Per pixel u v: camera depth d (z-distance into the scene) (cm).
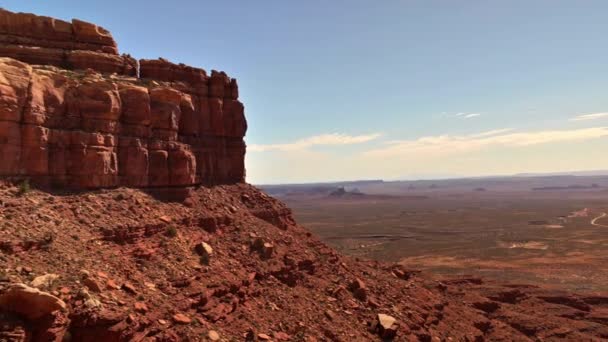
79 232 1917
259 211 3347
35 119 2091
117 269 1844
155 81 2934
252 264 2538
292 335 2108
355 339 2264
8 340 1264
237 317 2039
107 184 2342
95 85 2392
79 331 1441
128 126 2547
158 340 1609
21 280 1442
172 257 2166
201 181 3181
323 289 2717
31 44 2653
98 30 2933
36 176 2086
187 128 3056
